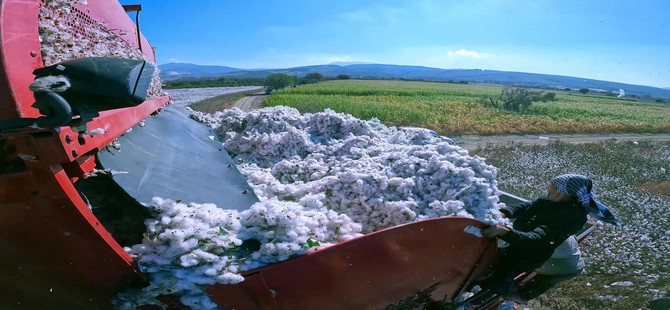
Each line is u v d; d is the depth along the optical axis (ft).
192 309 7.00
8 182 5.28
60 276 6.38
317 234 8.50
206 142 13.41
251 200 9.50
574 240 13.04
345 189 11.11
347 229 9.18
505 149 59.52
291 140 15.80
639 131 94.02
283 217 7.45
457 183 11.44
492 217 11.20
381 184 11.13
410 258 8.71
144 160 8.52
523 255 10.40
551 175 44.01
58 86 4.88
